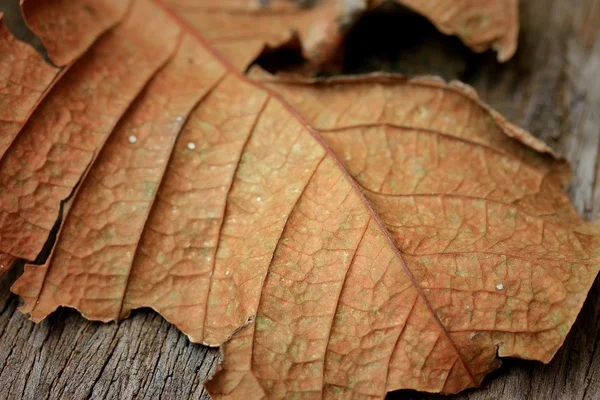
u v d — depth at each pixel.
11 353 0.31
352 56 0.36
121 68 0.33
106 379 0.31
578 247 0.31
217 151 0.32
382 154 0.32
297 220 0.31
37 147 0.31
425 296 0.30
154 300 0.31
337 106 0.32
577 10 0.37
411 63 0.36
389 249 0.30
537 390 0.31
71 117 0.32
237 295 0.31
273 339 0.30
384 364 0.30
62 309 0.32
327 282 0.30
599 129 0.35
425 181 0.31
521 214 0.31
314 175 0.31
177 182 0.32
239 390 0.30
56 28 0.32
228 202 0.31
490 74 0.36
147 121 0.32
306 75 0.35
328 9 0.36
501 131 0.32
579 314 0.32
